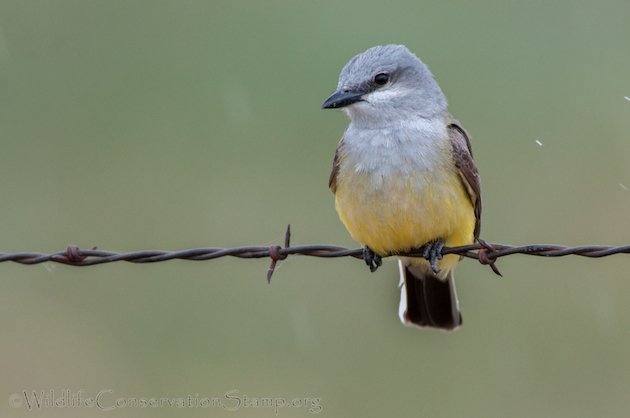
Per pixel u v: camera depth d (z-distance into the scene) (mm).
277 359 12383
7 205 13578
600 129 13609
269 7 14461
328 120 13820
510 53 13977
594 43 14039
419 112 9172
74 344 12406
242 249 8523
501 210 13328
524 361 12250
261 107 13984
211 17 14531
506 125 13727
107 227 13469
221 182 13633
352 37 14117
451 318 9797
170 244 13352
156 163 13836
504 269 12609
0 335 12438
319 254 8781
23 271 13008
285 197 13445
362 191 8875
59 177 13789
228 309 12727
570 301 12461
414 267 9672
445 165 8812
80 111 14141
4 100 14133
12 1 14641
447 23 14117
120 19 14602
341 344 12297
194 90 14188
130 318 12727
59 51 14398
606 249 8102
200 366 12312
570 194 13312
